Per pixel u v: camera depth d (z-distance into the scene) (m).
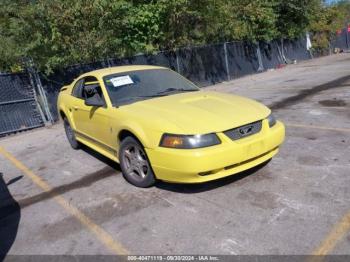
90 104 5.47
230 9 17.61
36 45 11.18
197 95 5.29
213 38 17.45
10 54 10.85
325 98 9.70
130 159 4.95
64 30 12.24
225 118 4.32
